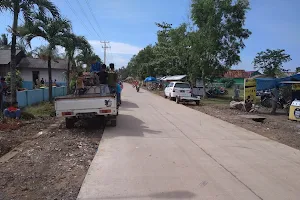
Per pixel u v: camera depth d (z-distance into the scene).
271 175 5.72
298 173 5.88
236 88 28.19
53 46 17.80
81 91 11.48
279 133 10.68
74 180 5.30
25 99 17.02
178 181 5.25
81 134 9.31
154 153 7.09
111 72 12.98
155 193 4.71
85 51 22.91
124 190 4.81
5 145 7.87
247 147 8.00
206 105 22.17
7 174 5.56
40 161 6.39
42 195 4.66
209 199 4.54
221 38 28.75
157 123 11.70
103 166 6.02
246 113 16.95
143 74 78.56
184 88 23.47
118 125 10.98
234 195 4.71
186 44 30.94
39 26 16.45
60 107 9.59
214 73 30.56
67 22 18.70
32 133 9.57
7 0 11.91
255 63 39.97
